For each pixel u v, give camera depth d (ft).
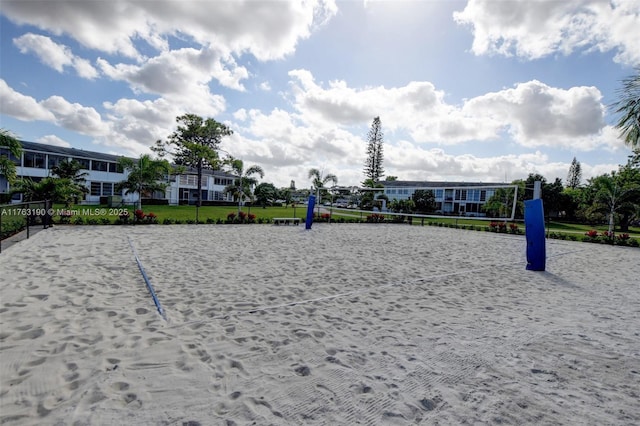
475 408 6.55
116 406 6.18
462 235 48.29
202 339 9.45
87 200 89.97
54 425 5.57
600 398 7.05
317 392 6.97
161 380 7.17
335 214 82.53
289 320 11.32
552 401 6.88
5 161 45.01
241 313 11.76
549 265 25.72
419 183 133.59
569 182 211.41
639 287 18.65
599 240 45.01
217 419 5.93
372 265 22.16
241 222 51.57
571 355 9.26
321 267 20.58
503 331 11.05
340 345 9.45
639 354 9.43
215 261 20.84
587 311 13.79
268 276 17.53
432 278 19.02
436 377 7.79
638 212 57.98
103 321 10.44
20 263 18.12
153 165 75.72
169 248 25.12
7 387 6.68
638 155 68.59
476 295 15.90
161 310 11.59
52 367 7.53
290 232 41.91
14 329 9.53
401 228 57.47
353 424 5.94
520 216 98.73
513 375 8.00
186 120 106.52
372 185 133.39
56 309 11.28
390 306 13.51
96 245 25.17
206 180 121.80
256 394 6.80
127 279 15.71
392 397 6.87
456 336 10.47
